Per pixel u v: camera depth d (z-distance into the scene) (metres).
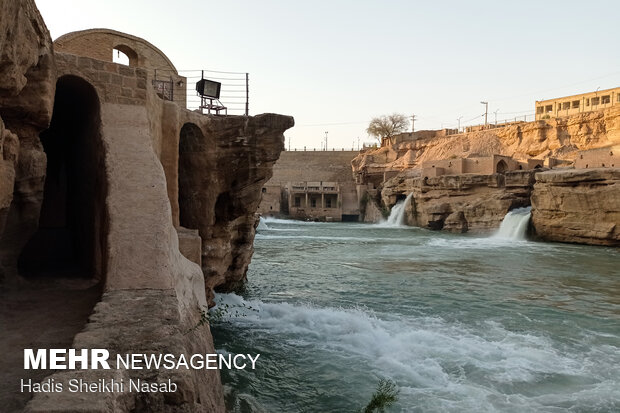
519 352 12.32
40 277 10.15
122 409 4.14
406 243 41.38
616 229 36.62
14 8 6.24
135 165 9.35
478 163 55.06
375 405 7.33
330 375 10.70
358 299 18.56
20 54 7.07
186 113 13.87
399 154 89.31
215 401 6.37
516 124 72.88
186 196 15.09
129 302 6.36
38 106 8.55
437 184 55.81
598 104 71.81
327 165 108.94
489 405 9.27
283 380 10.43
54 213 13.77
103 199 8.98
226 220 16.23
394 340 13.05
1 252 8.98
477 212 49.56
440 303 17.94
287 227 63.06
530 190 46.53
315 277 23.73
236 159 15.31
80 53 15.27
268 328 14.16
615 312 16.73
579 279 23.36
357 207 80.62
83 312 7.64
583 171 38.00
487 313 16.48
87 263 10.80
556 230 40.66
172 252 8.02
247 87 16.67
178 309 6.28
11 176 7.55
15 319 7.23
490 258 31.08
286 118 15.47
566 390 10.04
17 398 4.82
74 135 12.82
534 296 19.34
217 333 13.56
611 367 11.37
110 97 10.59
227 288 17.97
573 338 13.68
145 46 16.98
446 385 10.20
